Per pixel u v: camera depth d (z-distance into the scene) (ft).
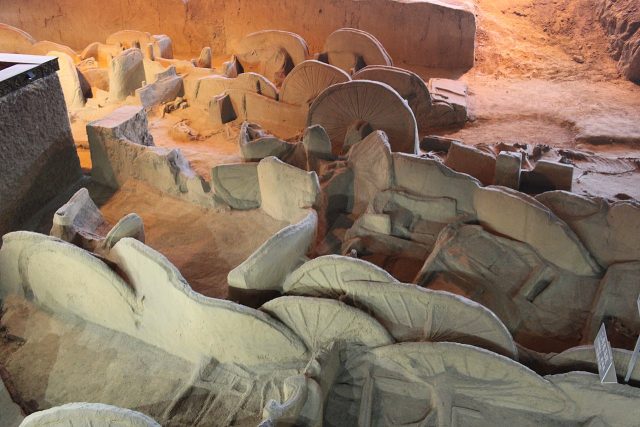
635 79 29.25
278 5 33.40
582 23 33.68
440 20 30.25
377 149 16.55
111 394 13.03
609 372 10.03
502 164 16.60
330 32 32.99
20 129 17.56
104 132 19.36
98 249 14.75
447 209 15.43
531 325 13.01
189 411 12.38
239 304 12.44
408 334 11.87
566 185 17.04
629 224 13.24
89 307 14.35
